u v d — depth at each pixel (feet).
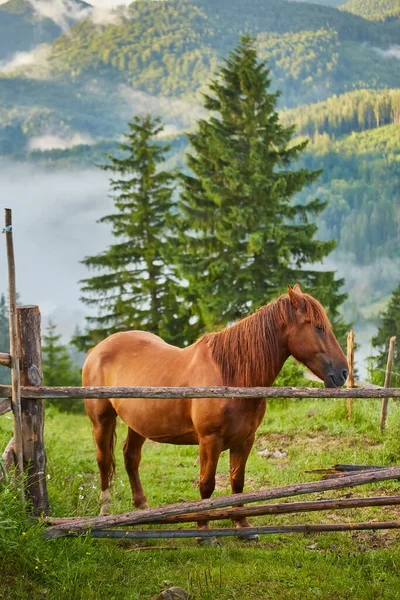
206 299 88.17
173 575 15.69
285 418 36.52
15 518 15.25
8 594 13.48
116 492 23.45
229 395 14.94
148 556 16.87
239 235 90.74
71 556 15.16
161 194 109.60
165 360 20.36
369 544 18.62
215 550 17.67
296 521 20.65
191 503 15.24
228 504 15.05
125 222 109.91
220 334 19.35
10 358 15.81
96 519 15.66
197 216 94.99
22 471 16.08
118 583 14.79
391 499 16.29
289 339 18.54
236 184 92.43
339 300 87.20
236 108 98.37
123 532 16.12
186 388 15.08
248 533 16.67
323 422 33.37
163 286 105.19
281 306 18.66
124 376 21.11
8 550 14.26
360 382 35.27
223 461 28.76
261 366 18.65
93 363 22.56
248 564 16.72
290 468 26.61
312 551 17.89
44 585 14.16
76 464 27.84
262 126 98.32
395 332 162.09
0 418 35.37
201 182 98.07
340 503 16.22
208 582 15.26
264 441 31.86
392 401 35.37
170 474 27.48
